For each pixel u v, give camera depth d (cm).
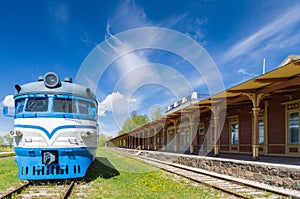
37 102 822
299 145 1166
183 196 665
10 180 865
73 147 816
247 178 900
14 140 824
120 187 769
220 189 736
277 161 1029
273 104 1354
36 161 791
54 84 842
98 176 977
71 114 834
